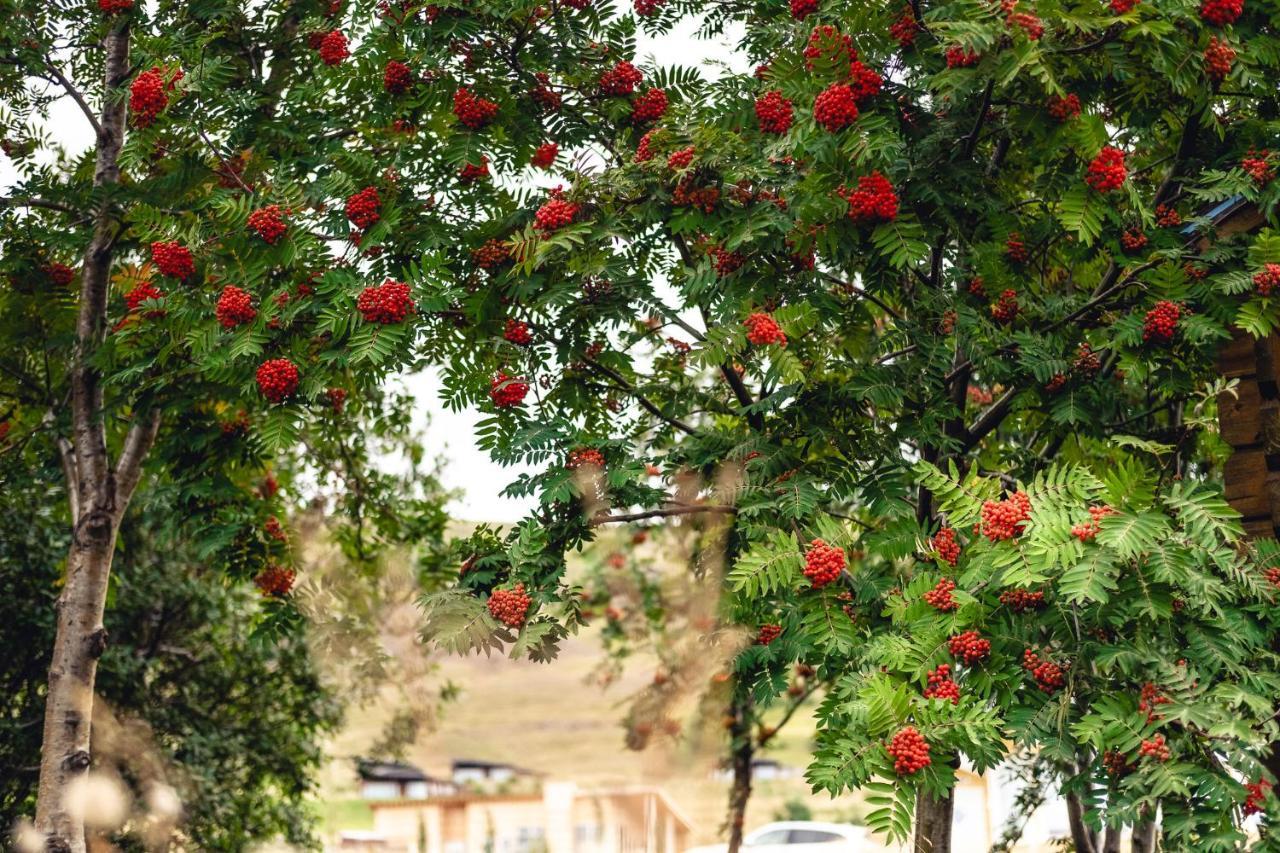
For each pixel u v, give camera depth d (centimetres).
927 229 586
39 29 798
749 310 522
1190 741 405
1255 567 464
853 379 570
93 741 1037
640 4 696
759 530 510
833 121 499
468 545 577
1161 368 577
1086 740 400
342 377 599
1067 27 478
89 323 790
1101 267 721
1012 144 649
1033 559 402
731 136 539
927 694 413
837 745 392
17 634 1060
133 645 1130
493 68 618
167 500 860
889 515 535
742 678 502
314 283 570
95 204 751
